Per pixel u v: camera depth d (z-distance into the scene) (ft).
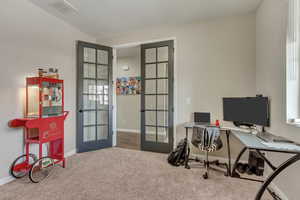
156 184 6.89
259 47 8.31
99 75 12.00
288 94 5.67
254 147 4.85
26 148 7.52
